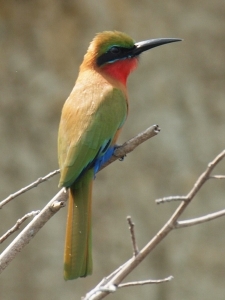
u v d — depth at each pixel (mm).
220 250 14961
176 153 15188
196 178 15148
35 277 14234
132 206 14844
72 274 7305
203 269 14852
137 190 14938
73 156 7863
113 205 14789
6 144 14602
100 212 14703
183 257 14820
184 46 15695
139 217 14820
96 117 8242
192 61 15695
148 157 15117
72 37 15188
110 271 14477
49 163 14719
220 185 15258
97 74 9141
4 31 14969
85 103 8414
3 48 14906
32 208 14445
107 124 8273
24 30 15055
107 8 15438
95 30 15305
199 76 15680
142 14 15602
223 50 15844
